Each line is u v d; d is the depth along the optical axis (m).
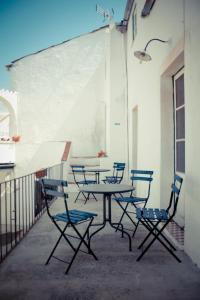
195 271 3.11
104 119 11.86
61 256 3.60
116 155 10.42
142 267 3.24
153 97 5.68
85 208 6.75
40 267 3.26
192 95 3.39
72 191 9.33
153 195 5.65
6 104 13.17
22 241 4.20
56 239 4.29
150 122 5.96
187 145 3.58
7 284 2.85
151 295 2.62
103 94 11.94
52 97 12.77
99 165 10.35
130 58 9.55
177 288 2.74
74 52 12.43
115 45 10.61
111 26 10.62
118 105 10.51
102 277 3.00
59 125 12.66
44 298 2.58
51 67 12.81
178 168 4.79
